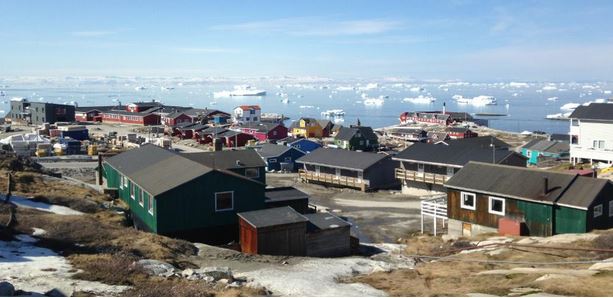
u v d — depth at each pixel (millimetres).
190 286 20578
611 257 25797
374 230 46219
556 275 21172
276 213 34000
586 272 21578
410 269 26812
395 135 126875
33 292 18391
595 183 33625
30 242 26453
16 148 85750
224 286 21578
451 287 21578
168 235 34875
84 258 24094
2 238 26062
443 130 131000
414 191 63250
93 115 164000
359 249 36312
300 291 21656
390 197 61156
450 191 39594
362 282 23812
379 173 66062
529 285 20250
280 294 21188
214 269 24281
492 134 136750
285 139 107375
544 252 28234
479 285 21547
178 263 26438
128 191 43625
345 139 97500
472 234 38156
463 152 61188
